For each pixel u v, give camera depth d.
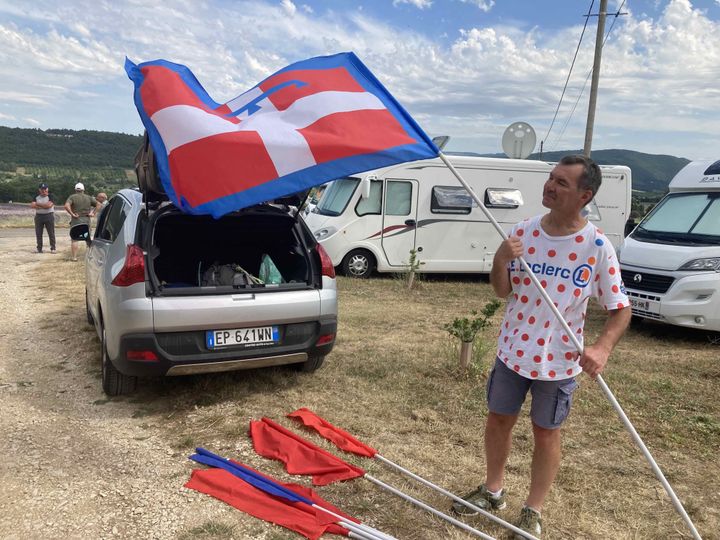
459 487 3.33
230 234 5.23
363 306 8.66
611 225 12.50
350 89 3.29
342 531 2.80
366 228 11.15
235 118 3.35
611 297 2.54
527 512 2.87
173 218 4.85
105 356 4.39
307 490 3.14
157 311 3.95
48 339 6.18
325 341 4.61
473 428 4.13
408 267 10.78
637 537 2.91
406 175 11.22
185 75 3.62
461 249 11.65
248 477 3.24
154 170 3.74
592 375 2.53
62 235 18.81
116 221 5.19
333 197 11.70
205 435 3.87
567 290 2.58
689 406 4.71
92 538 2.72
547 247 2.61
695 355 6.34
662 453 3.87
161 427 4.00
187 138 3.03
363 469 3.46
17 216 25.16
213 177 2.95
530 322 2.66
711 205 7.41
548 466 2.80
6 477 3.27
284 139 2.99
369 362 5.53
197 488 3.16
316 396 4.63
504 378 2.81
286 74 3.54
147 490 3.15
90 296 5.92
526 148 12.57
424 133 2.96
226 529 2.79
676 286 6.82
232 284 4.54
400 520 2.96
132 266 3.98
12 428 3.93
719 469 3.67
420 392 4.79
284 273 5.15
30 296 8.54
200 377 4.93
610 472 3.58
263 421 4.00
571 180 2.46
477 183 11.53
